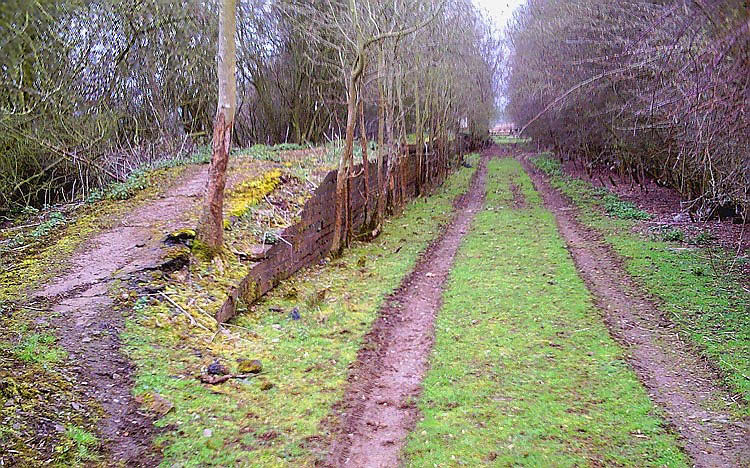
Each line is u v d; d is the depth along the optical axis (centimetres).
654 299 852
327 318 792
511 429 507
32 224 978
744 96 716
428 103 2042
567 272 1009
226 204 1005
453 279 995
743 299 826
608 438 494
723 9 659
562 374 617
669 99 994
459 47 2061
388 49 1400
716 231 1280
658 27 998
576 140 2483
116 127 1429
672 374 618
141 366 568
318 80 2209
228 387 564
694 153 1021
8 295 677
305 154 1617
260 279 872
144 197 1102
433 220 1580
